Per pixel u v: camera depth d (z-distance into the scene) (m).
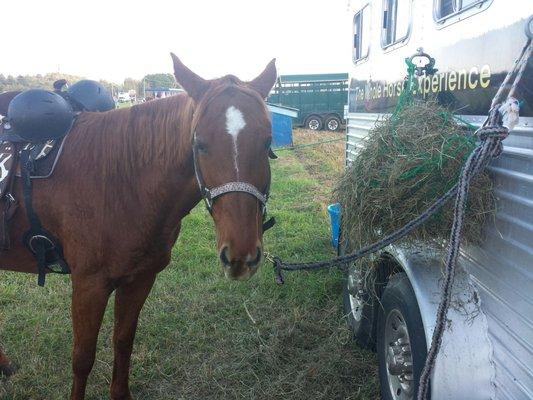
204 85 2.04
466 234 1.91
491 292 1.88
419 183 2.00
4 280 4.58
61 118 2.45
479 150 1.63
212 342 3.48
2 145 2.54
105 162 2.40
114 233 2.39
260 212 1.86
